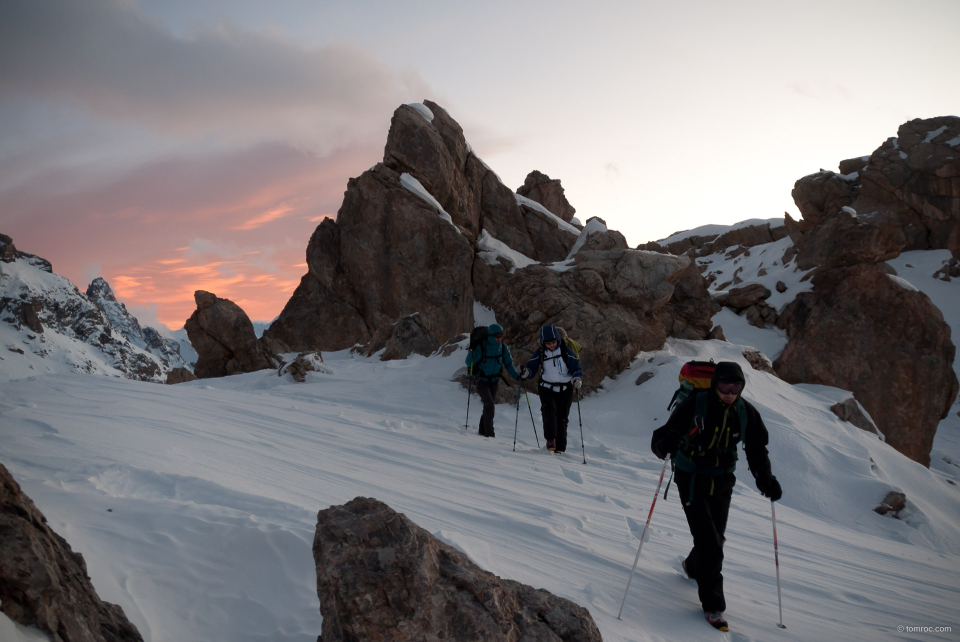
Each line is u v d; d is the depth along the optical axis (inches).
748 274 1406.3
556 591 148.6
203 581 116.4
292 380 612.4
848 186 1509.6
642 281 601.0
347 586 94.4
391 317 999.0
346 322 1022.4
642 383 524.4
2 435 215.3
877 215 837.8
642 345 581.0
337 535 101.5
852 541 261.3
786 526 267.6
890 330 783.7
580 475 297.6
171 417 315.0
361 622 92.2
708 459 160.2
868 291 805.2
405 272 1002.1
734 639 141.9
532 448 370.9
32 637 75.4
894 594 186.1
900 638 150.3
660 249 1887.3
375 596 94.6
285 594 115.0
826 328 791.7
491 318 1023.6
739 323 886.4
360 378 605.0
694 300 731.4
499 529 193.0
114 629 91.0
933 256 1382.9
